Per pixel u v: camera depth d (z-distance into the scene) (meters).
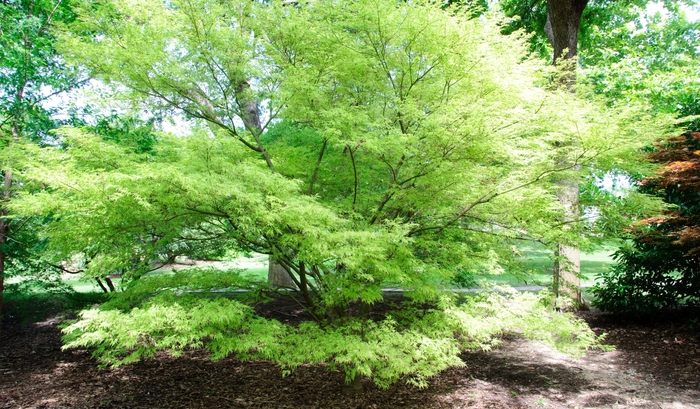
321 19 5.98
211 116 5.96
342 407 5.59
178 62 5.50
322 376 6.84
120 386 6.64
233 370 7.31
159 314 4.24
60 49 5.13
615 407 5.46
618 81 13.43
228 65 5.57
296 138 7.07
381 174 6.19
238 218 4.28
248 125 6.30
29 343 8.96
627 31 17.30
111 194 3.85
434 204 5.35
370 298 4.75
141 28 5.21
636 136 4.48
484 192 5.25
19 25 7.27
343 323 5.77
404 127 5.62
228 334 4.81
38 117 7.68
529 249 7.32
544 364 7.30
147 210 4.21
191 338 4.17
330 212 4.50
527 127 5.11
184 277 5.73
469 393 6.05
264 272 16.41
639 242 9.04
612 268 9.70
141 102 5.68
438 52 5.08
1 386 6.62
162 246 5.55
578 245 5.52
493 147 4.54
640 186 8.96
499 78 4.99
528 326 5.14
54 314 10.78
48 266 9.80
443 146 4.70
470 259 5.41
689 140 8.23
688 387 5.96
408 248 5.23
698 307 9.64
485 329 4.93
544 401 5.71
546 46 14.24
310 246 4.30
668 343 7.80
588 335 5.37
